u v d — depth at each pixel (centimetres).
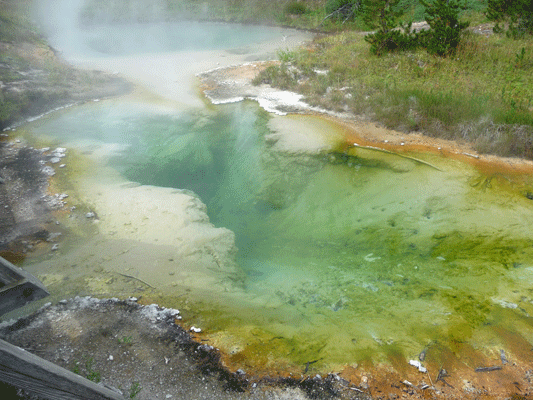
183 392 320
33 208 584
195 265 481
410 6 1606
